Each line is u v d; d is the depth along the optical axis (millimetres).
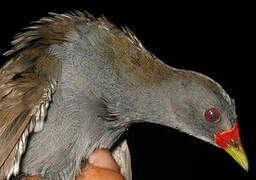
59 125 268
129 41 281
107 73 275
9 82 264
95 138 276
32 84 260
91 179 270
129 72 278
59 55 272
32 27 279
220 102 279
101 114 276
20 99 256
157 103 281
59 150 269
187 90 280
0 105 258
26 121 253
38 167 270
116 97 277
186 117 281
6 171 250
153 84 280
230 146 284
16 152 252
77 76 271
